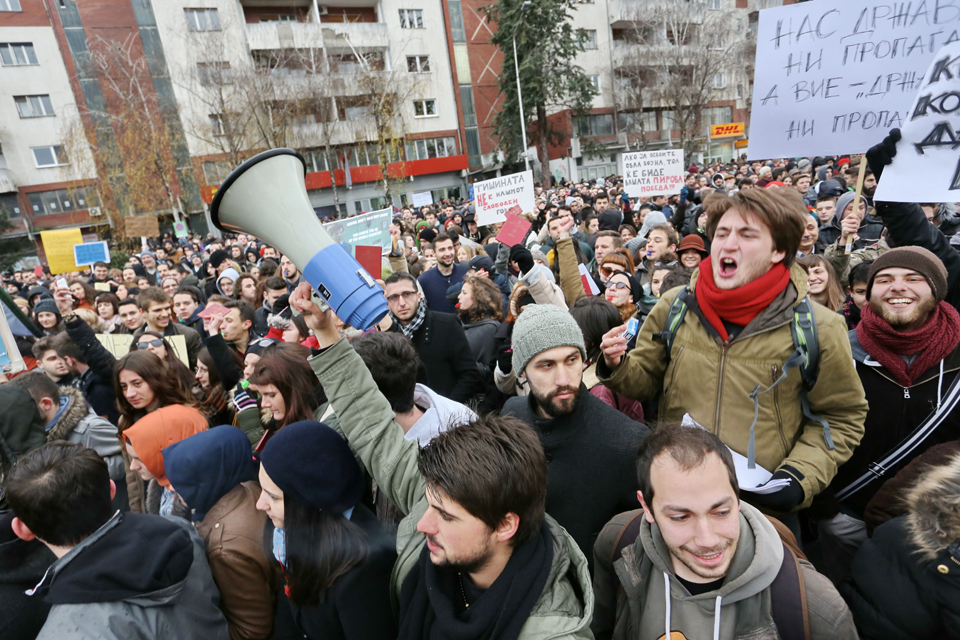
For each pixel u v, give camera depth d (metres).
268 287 4.93
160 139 24.06
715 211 1.69
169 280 7.41
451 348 3.31
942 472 1.28
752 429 1.60
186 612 1.52
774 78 2.77
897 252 2.02
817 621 1.19
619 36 35.84
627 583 1.38
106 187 23.80
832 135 2.63
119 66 24.94
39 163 26.48
